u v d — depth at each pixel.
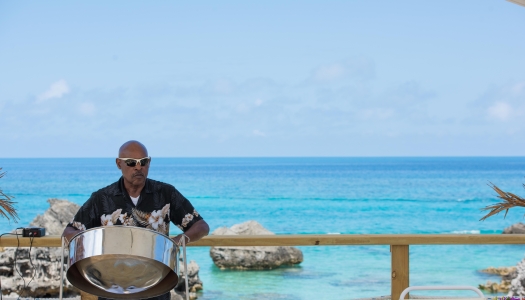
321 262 13.43
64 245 3.08
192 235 3.26
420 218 27.81
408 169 54.84
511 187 41.12
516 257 15.02
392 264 4.18
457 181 42.34
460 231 26.03
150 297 3.10
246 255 12.45
